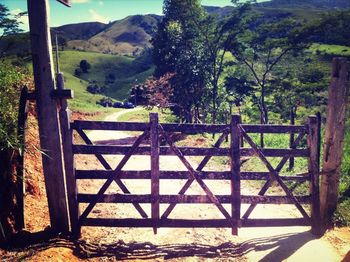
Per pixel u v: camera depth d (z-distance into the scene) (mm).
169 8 39031
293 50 39594
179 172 7199
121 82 151750
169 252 6762
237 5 35281
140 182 11641
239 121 7148
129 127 7070
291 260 6430
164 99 34156
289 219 7520
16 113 7516
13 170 7133
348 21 38250
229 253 6754
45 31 6531
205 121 34750
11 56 11117
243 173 7309
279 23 39750
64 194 7059
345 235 7406
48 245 6535
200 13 37062
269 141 18328
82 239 7148
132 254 6656
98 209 8891
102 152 7109
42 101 6703
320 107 43781
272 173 7328
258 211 8961
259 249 6898
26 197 8180
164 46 39969
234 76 39938
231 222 7344
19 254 6055
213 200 7273
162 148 7145
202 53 35375
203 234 7629
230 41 36125
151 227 7367
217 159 14688
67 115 6891
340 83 7414
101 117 43906
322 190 7875
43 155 6879
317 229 7539
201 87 34219
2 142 6645
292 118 13914
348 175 10812
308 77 41656
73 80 140875
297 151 7414
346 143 15258
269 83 42250
